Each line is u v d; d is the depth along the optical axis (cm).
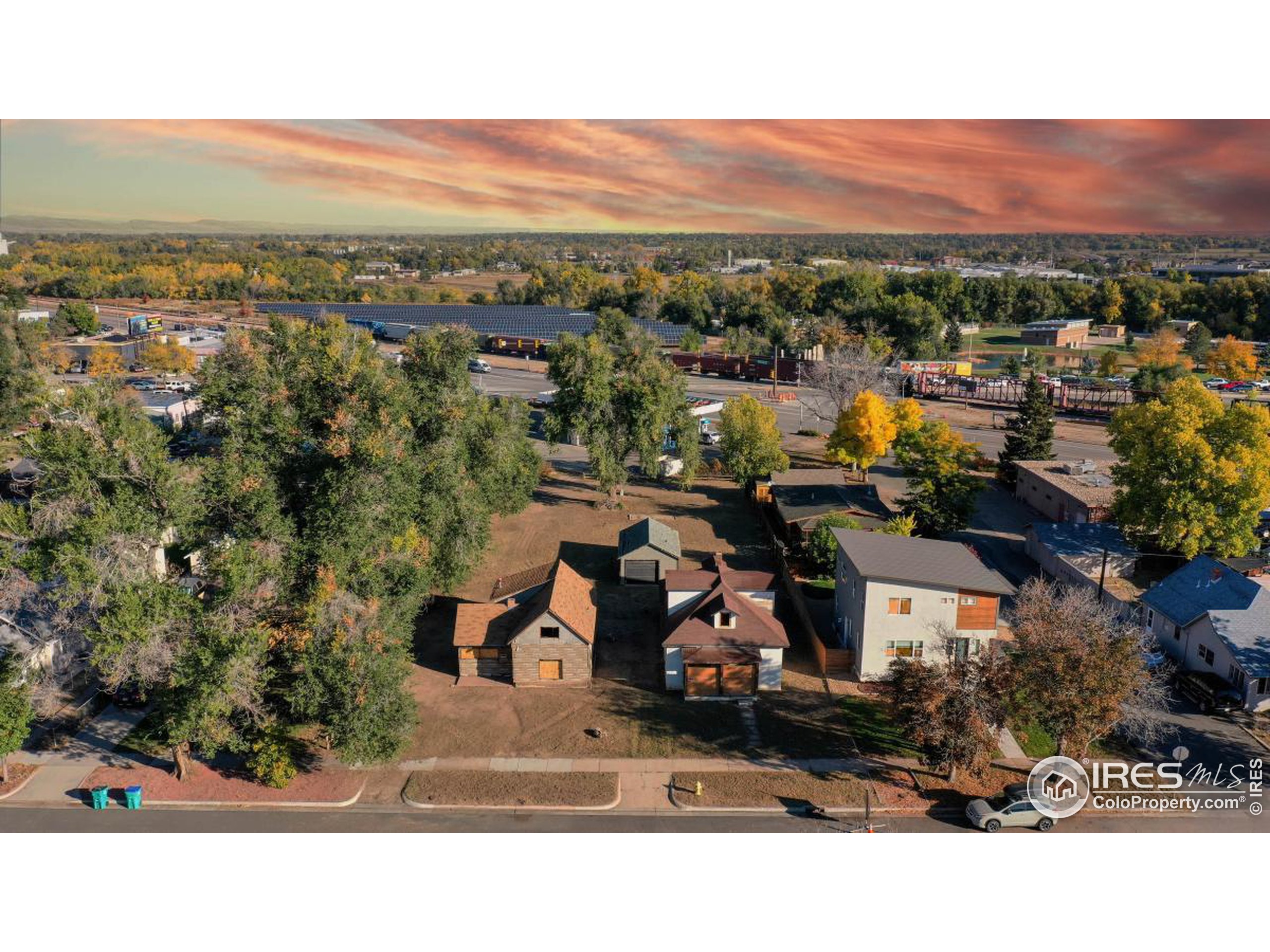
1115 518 6222
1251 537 5756
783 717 4434
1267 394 12450
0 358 9131
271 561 4184
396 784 3891
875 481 8519
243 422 4806
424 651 5116
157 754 4109
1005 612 5469
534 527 7225
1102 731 3828
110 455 4106
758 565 6406
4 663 4019
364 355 5228
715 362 14425
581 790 3816
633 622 5491
